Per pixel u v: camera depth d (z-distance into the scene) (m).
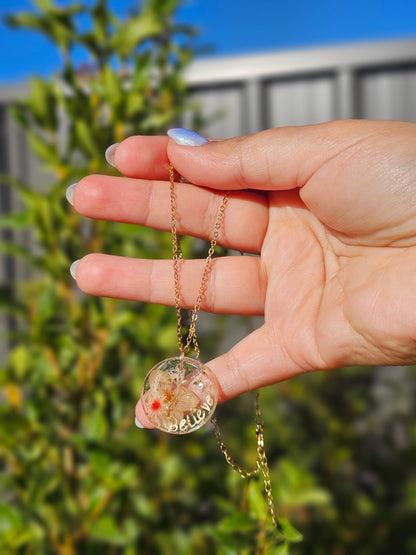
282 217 0.18
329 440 0.32
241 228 0.18
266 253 0.18
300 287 0.17
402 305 0.14
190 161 0.16
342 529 0.27
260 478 0.16
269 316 0.18
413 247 0.15
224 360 0.17
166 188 0.17
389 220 0.15
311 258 0.18
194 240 0.22
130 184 0.17
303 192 0.16
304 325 0.17
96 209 0.17
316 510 0.28
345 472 0.32
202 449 0.26
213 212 0.18
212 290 0.18
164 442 0.25
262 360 0.17
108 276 0.17
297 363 0.17
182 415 0.16
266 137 0.16
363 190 0.15
